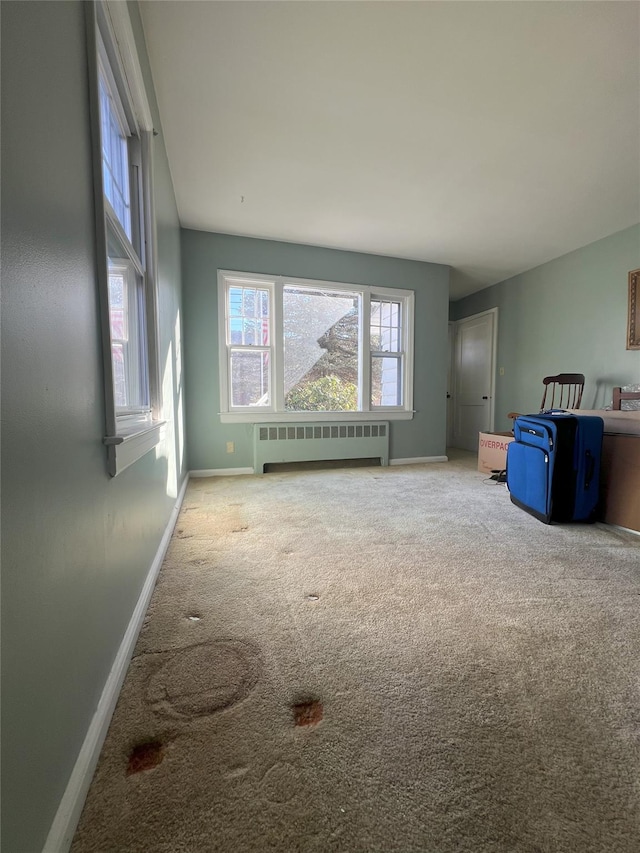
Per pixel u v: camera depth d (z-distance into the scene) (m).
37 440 0.59
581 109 2.02
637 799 0.70
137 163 1.66
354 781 0.73
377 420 4.18
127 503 1.15
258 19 1.53
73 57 0.80
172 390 2.44
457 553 1.82
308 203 3.01
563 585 1.51
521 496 2.51
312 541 1.98
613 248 3.55
